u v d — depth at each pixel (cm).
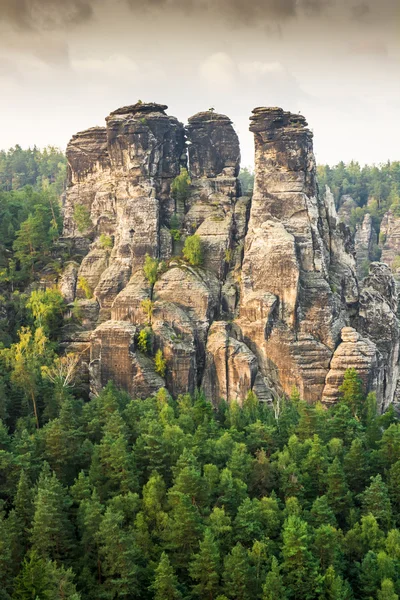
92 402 17112
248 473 15138
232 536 13175
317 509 13925
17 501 12712
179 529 12644
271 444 16738
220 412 19175
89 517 12338
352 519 14462
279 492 15112
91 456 14588
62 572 11219
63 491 13088
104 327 19925
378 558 12950
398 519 14888
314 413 17212
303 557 12450
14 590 11306
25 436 14538
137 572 12031
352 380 19462
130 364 19725
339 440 16500
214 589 12119
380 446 16912
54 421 14588
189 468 13662
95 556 12462
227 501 13875
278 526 13625
